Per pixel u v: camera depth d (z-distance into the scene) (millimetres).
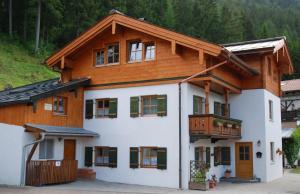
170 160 18938
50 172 18219
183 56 19312
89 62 22219
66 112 20766
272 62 25844
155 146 19469
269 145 23531
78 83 21234
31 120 18359
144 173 19625
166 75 19625
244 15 81250
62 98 20656
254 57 23453
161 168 19078
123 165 20344
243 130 23141
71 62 22641
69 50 21969
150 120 19812
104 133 21156
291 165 34000
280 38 25188
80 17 53969
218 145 22672
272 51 22297
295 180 23594
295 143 34344
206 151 20750
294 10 133500
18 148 18031
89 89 21969
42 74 44844
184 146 18625
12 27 53438
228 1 130000
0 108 18844
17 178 17922
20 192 15727
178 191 17234
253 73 22922
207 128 18250
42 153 19188
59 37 56469
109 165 20734
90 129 21609
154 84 19906
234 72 22344
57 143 19984
